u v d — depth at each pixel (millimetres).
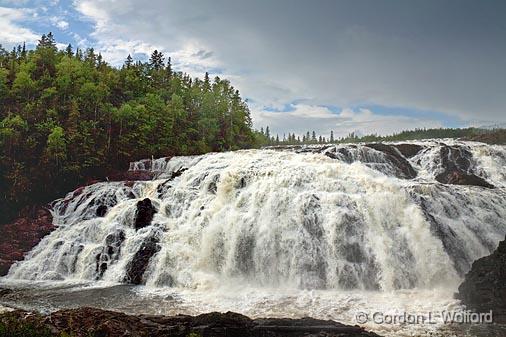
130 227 28172
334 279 23000
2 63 62750
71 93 53594
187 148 62250
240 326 14227
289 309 18391
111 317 14578
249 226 25703
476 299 17531
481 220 26922
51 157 43062
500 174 37344
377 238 23875
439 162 38781
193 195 30094
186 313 18062
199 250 25688
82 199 36406
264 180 28797
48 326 13750
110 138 50594
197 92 84000
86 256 26719
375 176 30359
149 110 61438
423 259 23453
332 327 14141
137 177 44969
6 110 47844
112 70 72875
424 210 25781
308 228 24938
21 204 41281
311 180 28547
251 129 93812
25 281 25766
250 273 24750
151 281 24062
